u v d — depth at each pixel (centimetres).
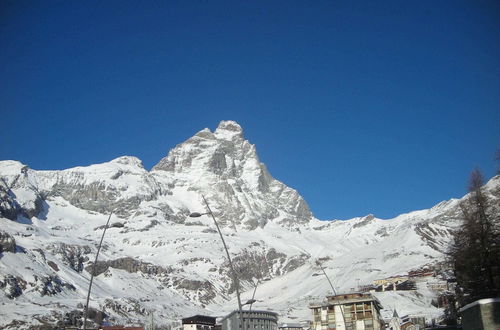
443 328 10594
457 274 9419
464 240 8662
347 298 14325
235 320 14750
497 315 5288
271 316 15950
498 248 7800
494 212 8000
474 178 8231
